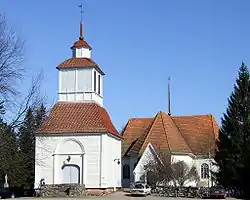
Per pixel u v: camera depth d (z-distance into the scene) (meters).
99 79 63.16
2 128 38.25
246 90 65.75
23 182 61.44
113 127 63.12
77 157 56.47
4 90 35.84
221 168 63.84
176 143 73.69
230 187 62.16
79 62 60.72
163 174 63.38
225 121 65.62
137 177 67.56
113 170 60.66
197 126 81.44
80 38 63.84
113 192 59.06
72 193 52.53
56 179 56.44
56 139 57.12
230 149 63.59
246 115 64.69
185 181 68.19
